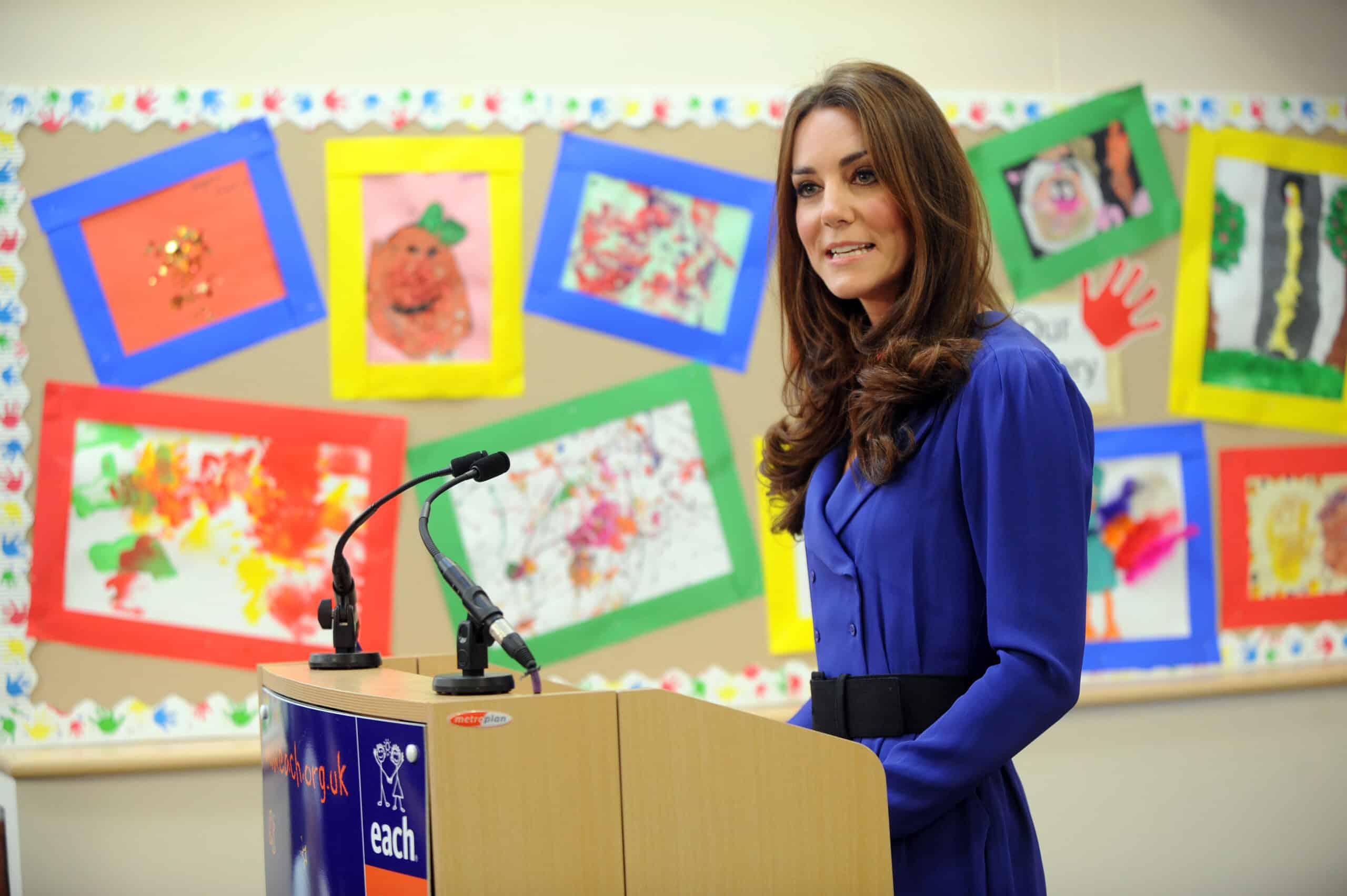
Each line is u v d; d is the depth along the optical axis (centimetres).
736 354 384
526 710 142
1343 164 419
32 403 356
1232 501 411
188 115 362
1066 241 403
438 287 371
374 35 371
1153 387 408
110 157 359
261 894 352
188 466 361
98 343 358
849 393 206
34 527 354
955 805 178
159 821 349
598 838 145
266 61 367
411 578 366
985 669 182
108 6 361
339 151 367
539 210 376
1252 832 403
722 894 150
